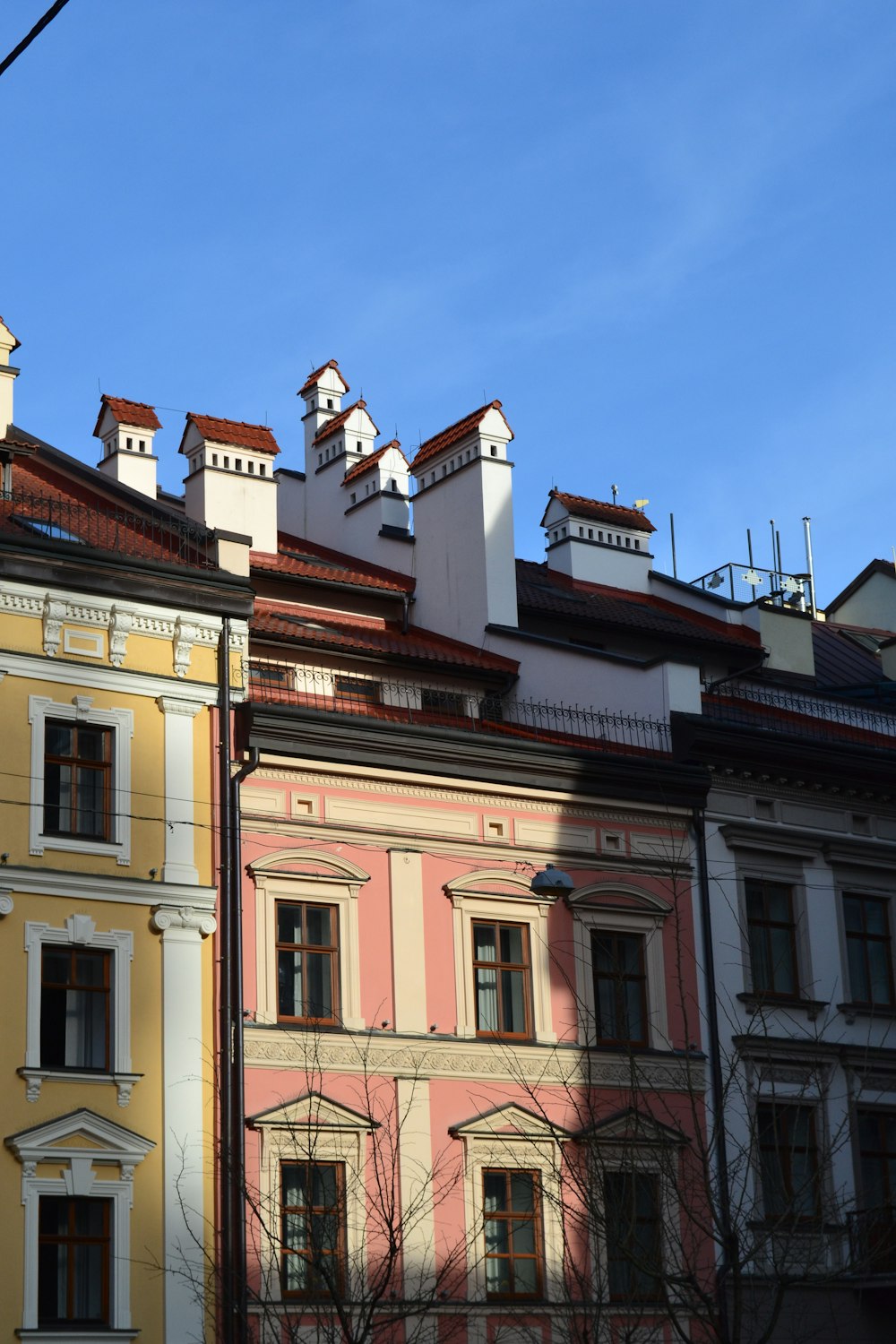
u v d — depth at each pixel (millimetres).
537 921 33719
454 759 33344
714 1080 34188
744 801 36812
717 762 36344
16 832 29062
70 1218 28188
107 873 29688
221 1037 29906
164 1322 28219
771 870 36750
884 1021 37031
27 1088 28078
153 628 31266
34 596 30125
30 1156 27766
